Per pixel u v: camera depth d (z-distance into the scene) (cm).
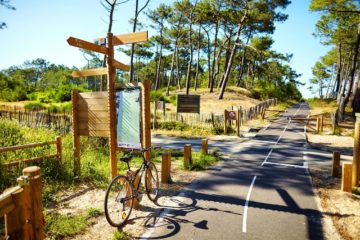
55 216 552
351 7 2664
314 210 663
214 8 4041
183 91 5059
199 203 685
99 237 496
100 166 905
